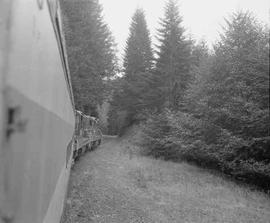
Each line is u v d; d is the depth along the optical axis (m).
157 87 41.34
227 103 21.39
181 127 25.17
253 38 22.69
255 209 13.55
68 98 7.69
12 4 1.43
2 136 1.34
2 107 1.35
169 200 14.41
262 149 19.34
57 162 4.36
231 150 20.12
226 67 22.91
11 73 1.41
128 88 54.97
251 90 19.67
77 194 14.40
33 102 1.93
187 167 24.48
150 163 26.20
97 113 54.25
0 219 1.39
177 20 41.91
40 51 2.27
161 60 41.22
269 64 19.05
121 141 50.38
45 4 2.56
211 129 22.47
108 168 22.83
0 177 1.36
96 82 44.91
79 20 39.38
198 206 13.61
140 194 15.34
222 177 20.86
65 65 6.29
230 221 11.85
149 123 32.59
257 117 18.92
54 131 3.59
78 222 10.87
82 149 26.16
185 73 39.88
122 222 11.26
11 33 1.42
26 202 1.83
